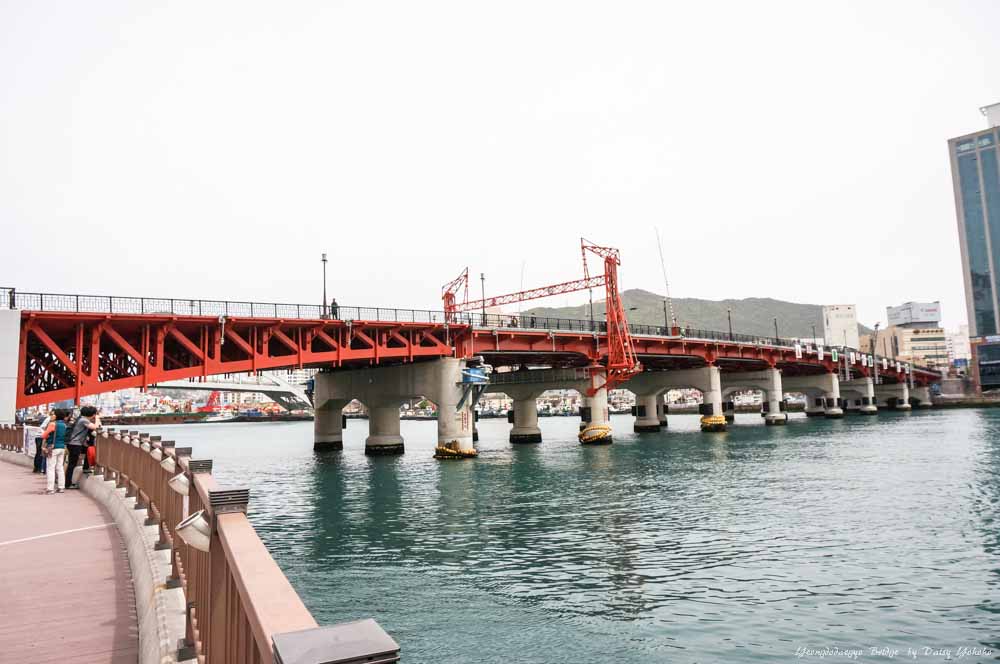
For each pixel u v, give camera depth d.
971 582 20.98
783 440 87.94
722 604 19.56
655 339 93.12
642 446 86.31
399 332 68.31
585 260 89.38
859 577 21.94
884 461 57.12
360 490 48.50
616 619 18.55
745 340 119.06
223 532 4.55
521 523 33.59
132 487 16.22
